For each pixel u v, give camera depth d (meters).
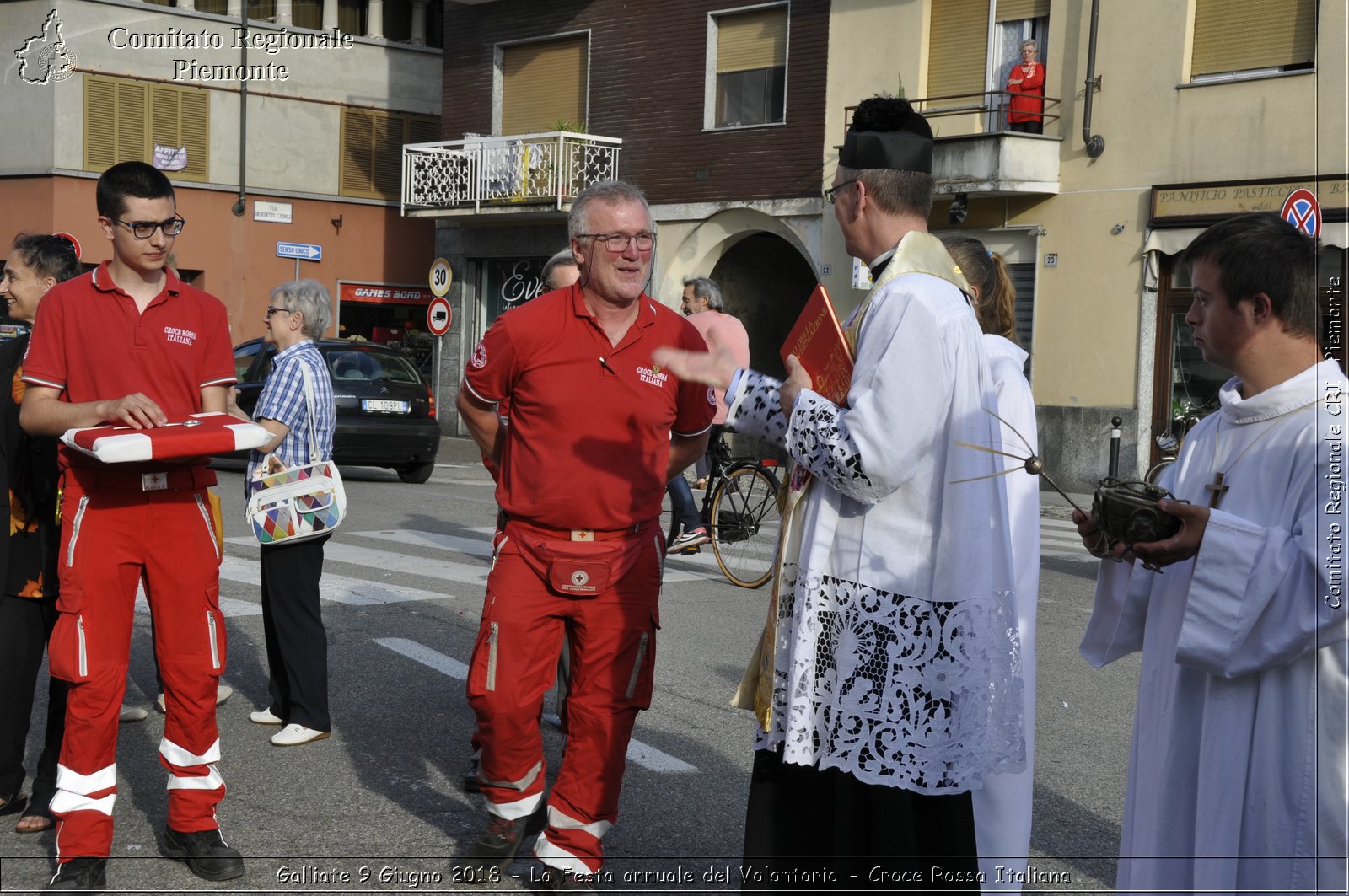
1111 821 4.89
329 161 29.12
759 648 3.41
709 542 10.09
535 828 4.51
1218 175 16.30
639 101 22.55
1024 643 3.60
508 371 4.00
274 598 5.62
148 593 4.11
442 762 5.43
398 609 8.41
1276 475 2.84
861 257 3.28
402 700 6.35
